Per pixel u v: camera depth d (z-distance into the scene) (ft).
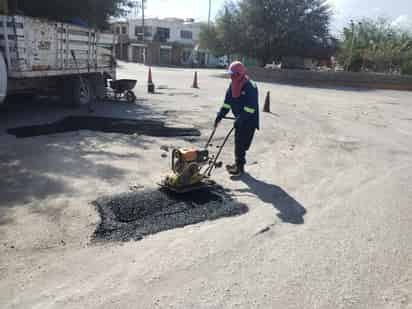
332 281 10.46
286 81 90.99
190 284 10.02
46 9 42.98
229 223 13.82
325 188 18.01
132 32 206.28
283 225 13.88
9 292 9.37
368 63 93.81
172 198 15.65
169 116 34.53
